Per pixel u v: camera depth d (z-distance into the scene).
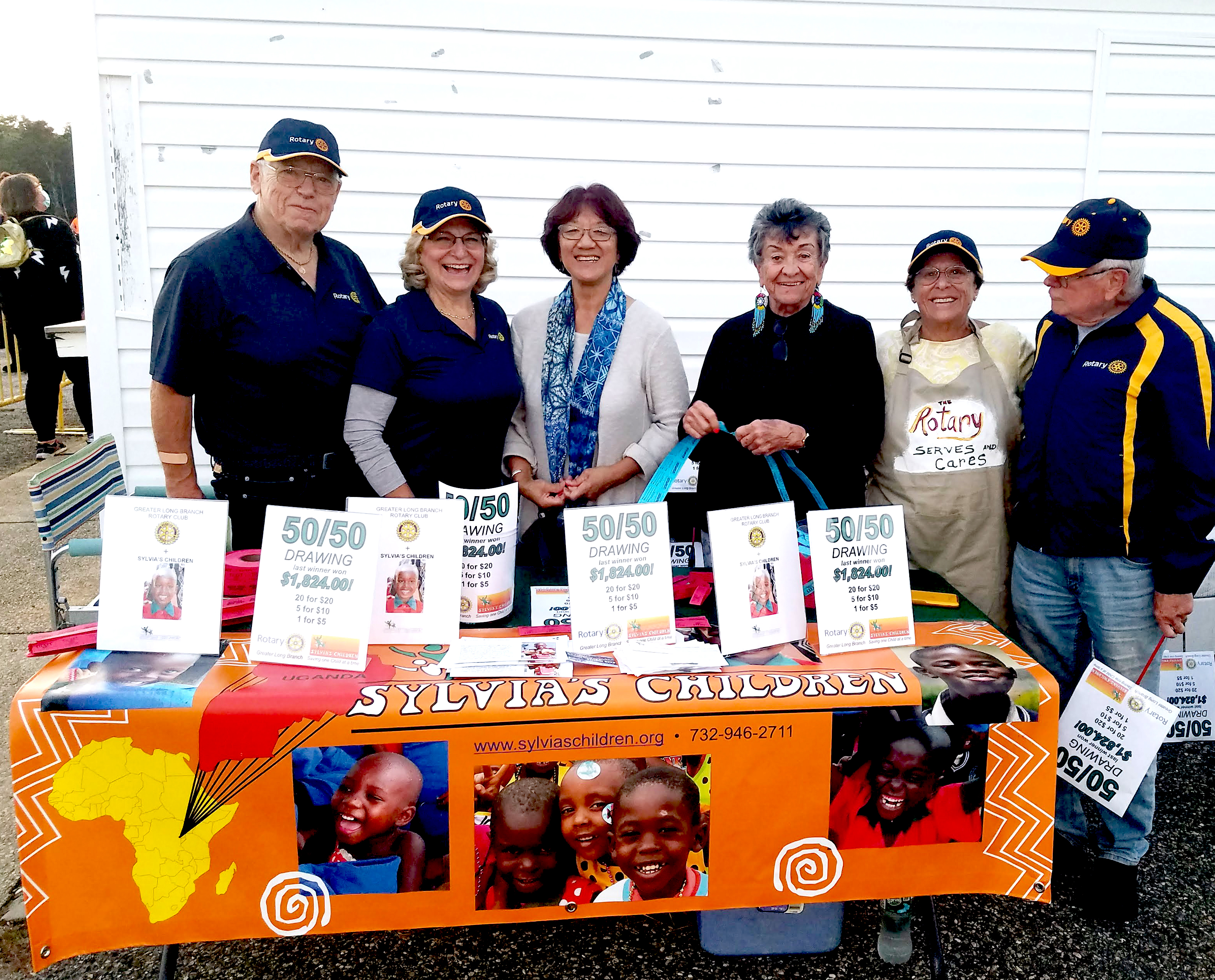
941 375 2.21
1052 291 2.03
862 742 1.59
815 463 2.20
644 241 3.57
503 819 1.55
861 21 3.44
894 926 1.98
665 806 1.57
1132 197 3.72
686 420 2.09
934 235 2.14
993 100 3.56
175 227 3.35
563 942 2.14
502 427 2.19
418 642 1.71
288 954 2.09
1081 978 2.03
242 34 3.21
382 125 3.35
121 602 1.62
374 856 1.54
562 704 1.52
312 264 2.25
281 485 2.20
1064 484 2.07
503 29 3.32
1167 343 1.92
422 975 2.03
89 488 2.58
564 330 2.33
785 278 2.10
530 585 2.15
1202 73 3.62
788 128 3.52
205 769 1.49
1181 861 2.44
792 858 1.62
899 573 1.76
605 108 3.43
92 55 3.17
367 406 2.03
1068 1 3.49
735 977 2.03
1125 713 1.83
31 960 1.94
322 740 1.49
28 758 1.46
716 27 3.40
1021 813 1.64
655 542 1.71
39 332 6.39
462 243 2.02
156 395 2.12
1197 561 1.95
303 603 1.61
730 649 1.69
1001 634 1.85
